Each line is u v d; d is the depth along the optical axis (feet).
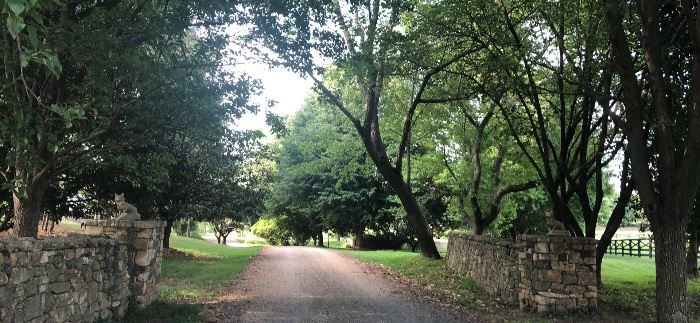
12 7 9.91
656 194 27.55
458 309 32.60
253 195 75.61
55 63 12.53
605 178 71.77
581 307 32.19
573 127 39.37
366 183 106.11
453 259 54.75
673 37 32.30
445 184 80.64
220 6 28.60
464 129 60.08
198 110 28.66
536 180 54.13
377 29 41.86
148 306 28.73
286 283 42.37
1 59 21.18
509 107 46.47
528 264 33.53
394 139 67.62
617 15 28.27
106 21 26.66
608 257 81.15
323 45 36.81
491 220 58.34
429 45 40.93
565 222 39.75
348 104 71.26
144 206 54.13
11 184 22.90
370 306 32.48
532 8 36.55
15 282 15.60
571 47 39.22
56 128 26.71
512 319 30.17
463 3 35.29
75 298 20.18
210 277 44.45
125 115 29.25
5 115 21.17
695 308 38.06
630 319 31.35
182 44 30.91
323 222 118.32
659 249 27.17
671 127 27.30
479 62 39.63
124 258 26.27
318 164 83.87
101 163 31.96
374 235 117.80
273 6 32.50
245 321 27.02
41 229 65.36
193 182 64.13
